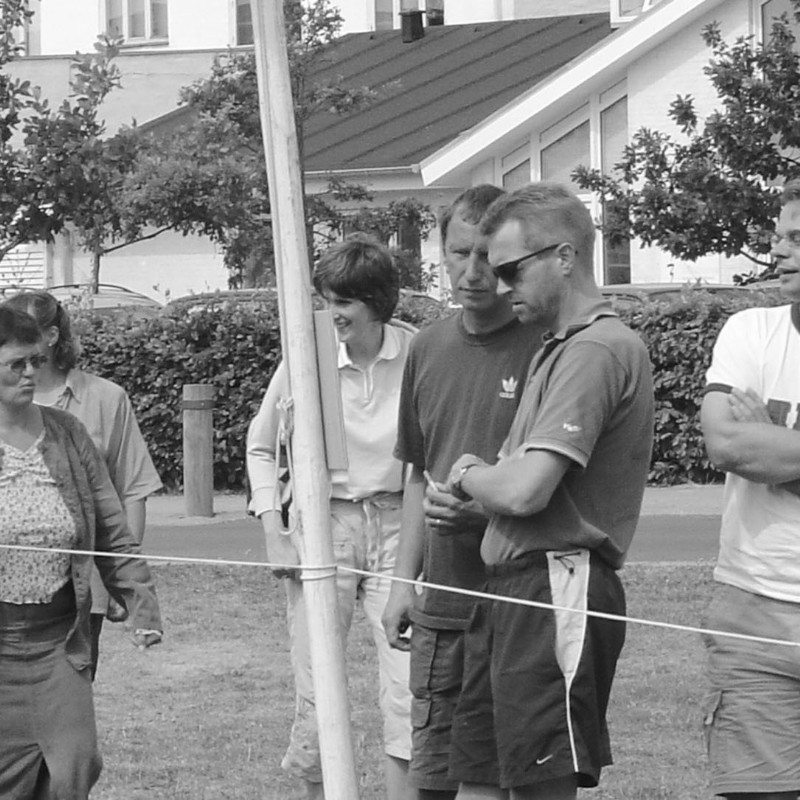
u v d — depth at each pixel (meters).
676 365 20.38
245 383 21.16
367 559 7.77
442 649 6.74
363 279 7.66
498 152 33.47
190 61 38.94
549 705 5.67
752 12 31.25
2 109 20.02
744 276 24.25
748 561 6.25
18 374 7.18
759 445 6.03
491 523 5.92
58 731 7.19
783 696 6.17
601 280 32.53
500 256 5.85
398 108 37.22
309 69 32.59
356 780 5.61
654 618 12.05
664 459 20.55
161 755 9.32
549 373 5.82
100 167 19.94
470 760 6.16
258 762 9.20
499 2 42.47
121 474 8.42
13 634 7.20
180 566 14.76
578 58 32.28
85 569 7.23
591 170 25.77
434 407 6.81
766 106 23.73
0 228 20.08
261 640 11.98
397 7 43.88
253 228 28.73
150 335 21.20
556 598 5.70
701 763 8.88
